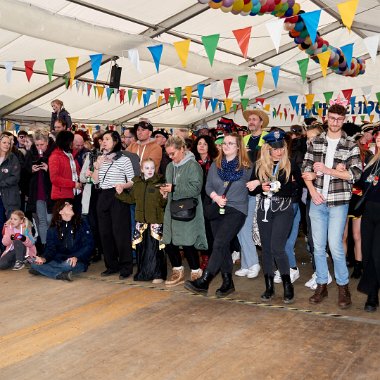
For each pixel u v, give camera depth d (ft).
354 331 10.70
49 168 16.88
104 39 22.48
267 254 12.92
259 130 15.61
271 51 36.27
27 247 17.54
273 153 12.29
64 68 30.96
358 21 32.76
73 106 39.37
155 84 38.24
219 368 8.97
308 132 14.19
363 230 11.84
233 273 16.29
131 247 15.90
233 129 18.44
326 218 12.37
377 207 11.45
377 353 9.50
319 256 12.63
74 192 17.78
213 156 16.17
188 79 38.11
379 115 43.75
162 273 15.34
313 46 21.74
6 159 18.16
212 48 14.38
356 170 11.59
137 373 8.84
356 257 15.31
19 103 35.45
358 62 28.58
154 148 17.40
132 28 27.40
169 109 47.29
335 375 8.61
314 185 12.27
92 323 11.49
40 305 12.96
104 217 15.81
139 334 10.73
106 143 15.64
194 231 14.10
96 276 16.11
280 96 48.65
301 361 9.21
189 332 10.78
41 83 33.30
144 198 15.01
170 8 25.80
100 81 35.01
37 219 18.71
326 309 12.30
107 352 9.79
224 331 10.82
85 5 23.08
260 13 18.01
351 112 45.06
